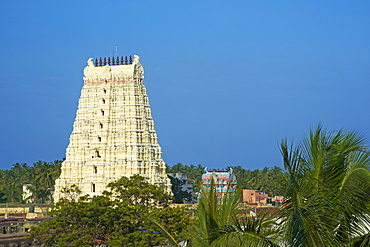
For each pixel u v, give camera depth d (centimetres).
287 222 3984
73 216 15550
